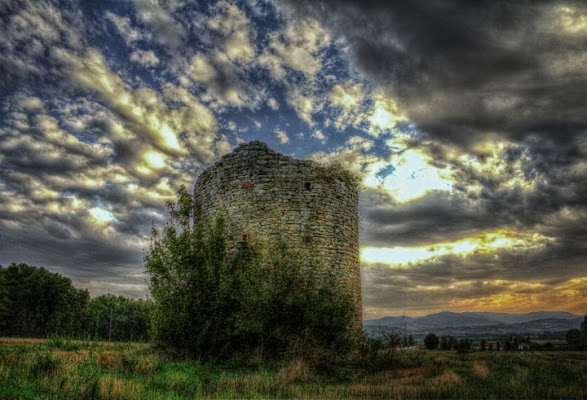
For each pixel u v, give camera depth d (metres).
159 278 15.91
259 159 17.09
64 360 11.12
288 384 10.30
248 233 16.39
